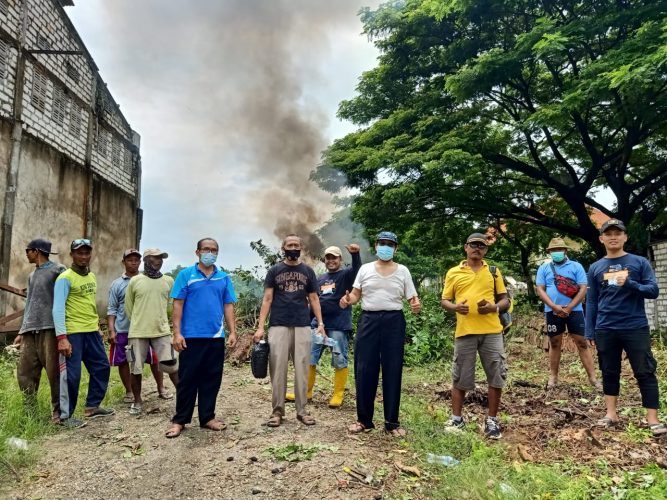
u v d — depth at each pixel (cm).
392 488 349
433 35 1339
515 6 1176
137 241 1733
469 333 463
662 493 328
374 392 470
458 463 390
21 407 487
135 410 538
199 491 344
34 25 1109
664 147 1445
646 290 454
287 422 491
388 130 1423
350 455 400
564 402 572
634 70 851
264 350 484
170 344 567
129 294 558
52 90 1187
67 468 381
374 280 470
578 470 377
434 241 1758
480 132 1301
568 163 1440
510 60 1120
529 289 1870
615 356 478
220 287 471
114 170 1560
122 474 370
